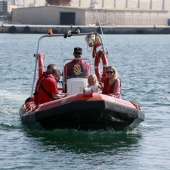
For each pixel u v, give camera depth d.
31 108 27.66
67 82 28.11
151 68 66.44
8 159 22.56
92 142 25.12
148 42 163.88
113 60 81.50
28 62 75.25
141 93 41.16
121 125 26.69
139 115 26.78
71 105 25.48
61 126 26.45
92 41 30.55
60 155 23.16
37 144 24.75
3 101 35.97
